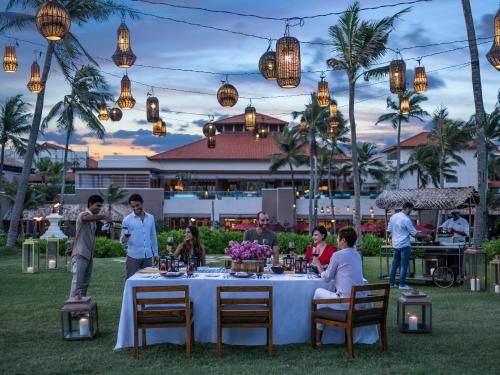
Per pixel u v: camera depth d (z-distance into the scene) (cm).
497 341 761
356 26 2325
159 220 4938
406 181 6281
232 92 1123
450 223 1486
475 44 1769
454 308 1012
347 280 732
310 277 774
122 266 1745
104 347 731
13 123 5391
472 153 6297
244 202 5153
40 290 1231
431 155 5734
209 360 670
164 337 741
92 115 3794
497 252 1606
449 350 715
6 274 1534
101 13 2356
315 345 727
